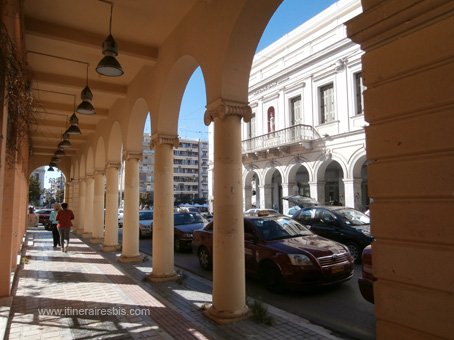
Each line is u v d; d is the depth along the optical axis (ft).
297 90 80.12
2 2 13.17
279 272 23.13
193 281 25.66
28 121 18.53
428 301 7.45
